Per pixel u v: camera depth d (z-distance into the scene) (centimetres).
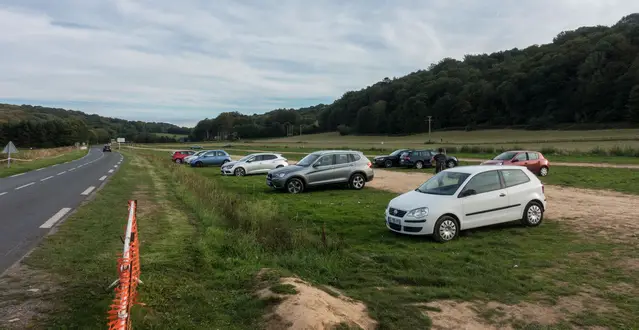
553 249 795
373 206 1341
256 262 668
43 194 1486
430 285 611
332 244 788
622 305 538
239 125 16788
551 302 548
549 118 9419
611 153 3878
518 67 11231
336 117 14975
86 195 1452
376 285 605
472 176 948
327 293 530
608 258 732
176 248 721
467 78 12388
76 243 750
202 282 562
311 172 1733
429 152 3238
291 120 16625
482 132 10275
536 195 1000
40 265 617
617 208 1231
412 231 880
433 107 11838
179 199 1358
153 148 10294
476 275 647
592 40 9619
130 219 478
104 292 511
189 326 431
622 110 8294
